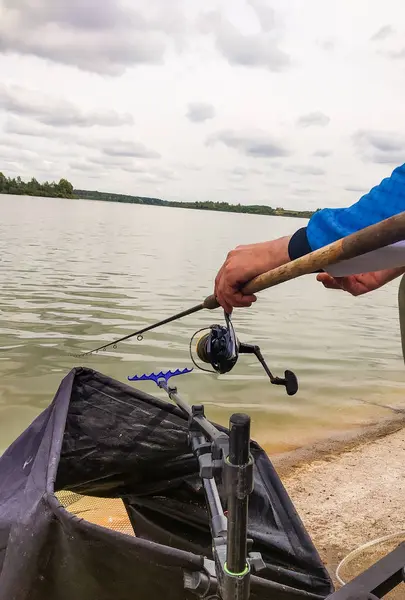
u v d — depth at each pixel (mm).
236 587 1319
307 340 9375
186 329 9586
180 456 2396
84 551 1516
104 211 80062
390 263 1290
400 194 1233
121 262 20609
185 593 1542
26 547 1563
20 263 18031
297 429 5336
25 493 1698
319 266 1271
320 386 6777
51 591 1588
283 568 2172
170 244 31797
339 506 3619
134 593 1566
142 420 2396
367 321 11602
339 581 2744
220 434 1703
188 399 6133
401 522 3389
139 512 2543
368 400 6309
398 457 4543
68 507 2447
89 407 2342
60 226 39938
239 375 7035
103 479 2379
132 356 7746
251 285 1513
